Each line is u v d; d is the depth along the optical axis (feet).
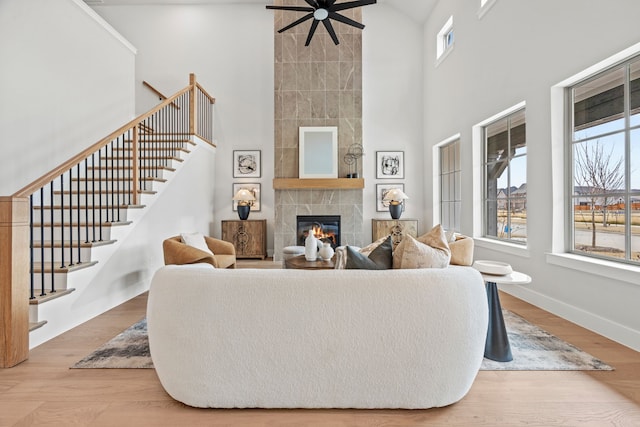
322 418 5.10
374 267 5.80
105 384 6.00
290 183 18.90
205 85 21.57
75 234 10.84
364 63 21.76
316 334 5.09
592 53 8.46
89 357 7.05
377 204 21.70
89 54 14.25
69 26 13.14
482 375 6.37
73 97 13.41
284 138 19.54
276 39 19.58
